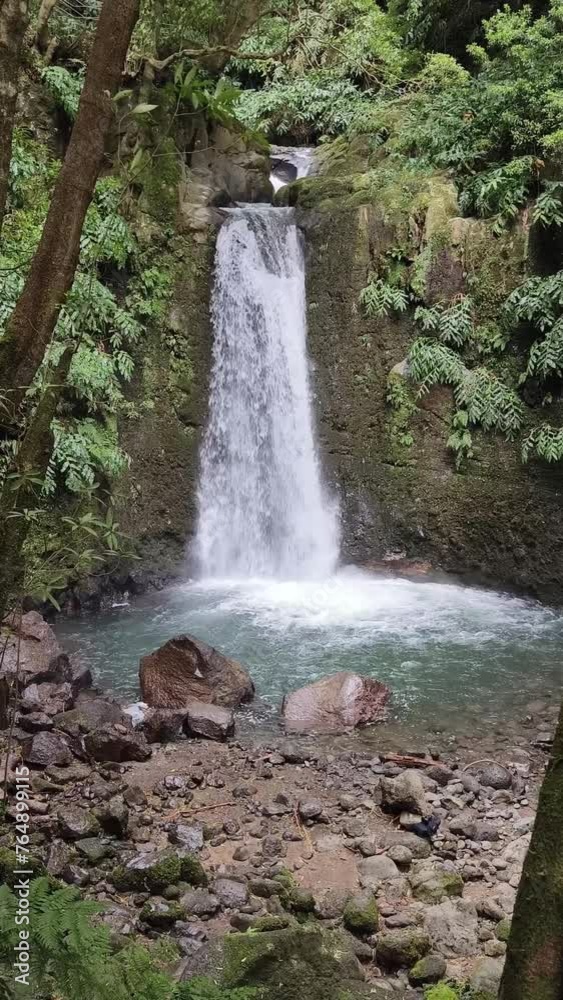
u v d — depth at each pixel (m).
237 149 11.77
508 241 9.59
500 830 4.68
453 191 10.12
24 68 9.20
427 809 4.75
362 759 5.55
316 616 8.68
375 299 10.00
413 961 3.45
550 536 9.32
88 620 8.51
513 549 9.56
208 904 3.74
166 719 5.82
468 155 10.09
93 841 4.27
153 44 8.81
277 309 10.59
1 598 2.84
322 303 10.53
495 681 6.98
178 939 3.49
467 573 9.89
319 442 10.59
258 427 10.54
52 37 9.59
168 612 8.77
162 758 5.48
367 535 10.41
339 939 3.44
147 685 6.39
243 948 3.04
